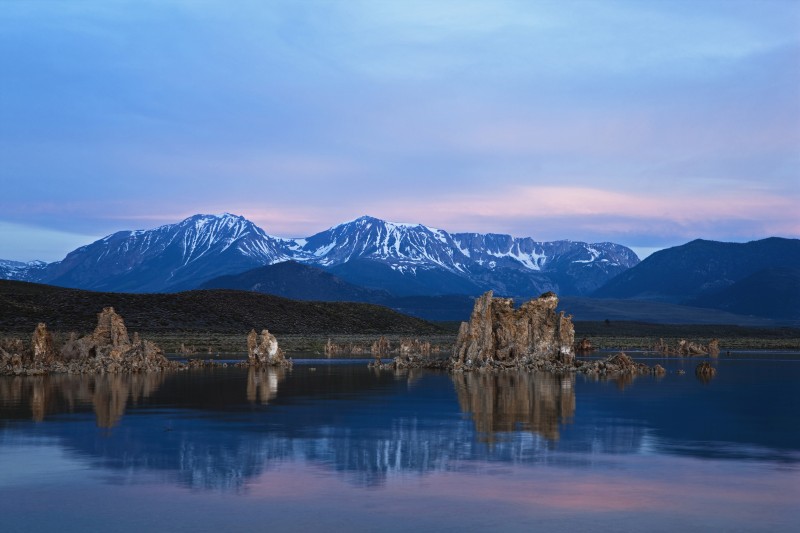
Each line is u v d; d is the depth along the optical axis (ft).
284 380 214.69
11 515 69.26
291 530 64.95
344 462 91.91
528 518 68.54
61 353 266.77
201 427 118.83
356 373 249.34
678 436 112.27
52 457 94.17
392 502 73.61
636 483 81.51
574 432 115.03
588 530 65.26
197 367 275.39
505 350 280.51
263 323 652.07
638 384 206.90
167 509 71.10
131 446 101.91
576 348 458.09
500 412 139.74
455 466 89.71
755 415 137.39
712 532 64.90
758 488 79.61
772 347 589.32
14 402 152.05
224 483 81.00
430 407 146.82
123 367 250.98
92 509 71.15
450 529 65.26
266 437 109.50
